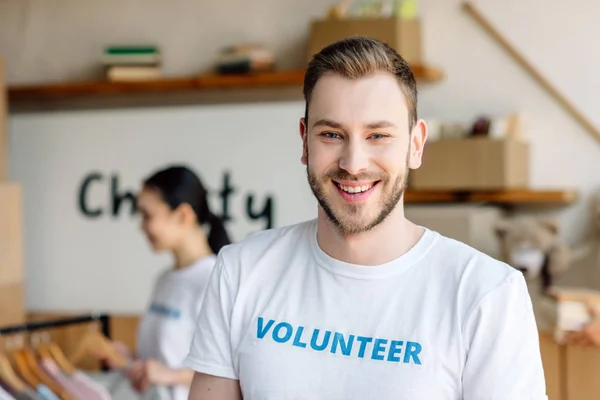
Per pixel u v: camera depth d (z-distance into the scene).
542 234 3.18
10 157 4.17
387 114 1.32
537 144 3.51
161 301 2.62
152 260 3.96
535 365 1.35
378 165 1.33
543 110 3.50
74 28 4.16
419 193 3.42
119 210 4.01
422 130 1.45
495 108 3.56
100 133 4.05
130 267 3.99
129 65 3.87
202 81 3.74
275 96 3.89
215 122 3.89
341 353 1.36
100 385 2.82
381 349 1.34
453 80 3.61
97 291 4.04
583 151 3.45
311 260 1.45
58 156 4.11
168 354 2.56
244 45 3.83
